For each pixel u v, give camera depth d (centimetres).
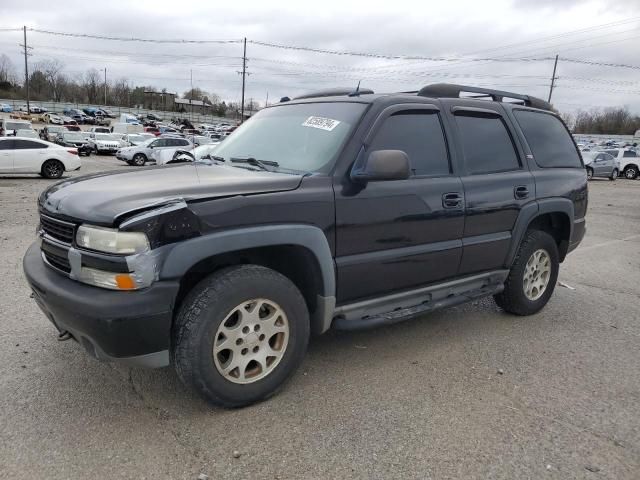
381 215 334
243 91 5956
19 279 541
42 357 360
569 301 544
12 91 11656
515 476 253
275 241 287
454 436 284
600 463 265
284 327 308
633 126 9844
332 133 342
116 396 312
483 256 410
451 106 398
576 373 368
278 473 250
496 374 362
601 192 2075
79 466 249
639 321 486
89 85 12500
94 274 260
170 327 266
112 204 264
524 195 434
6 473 242
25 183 1692
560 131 512
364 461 260
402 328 443
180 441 271
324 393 326
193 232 263
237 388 294
